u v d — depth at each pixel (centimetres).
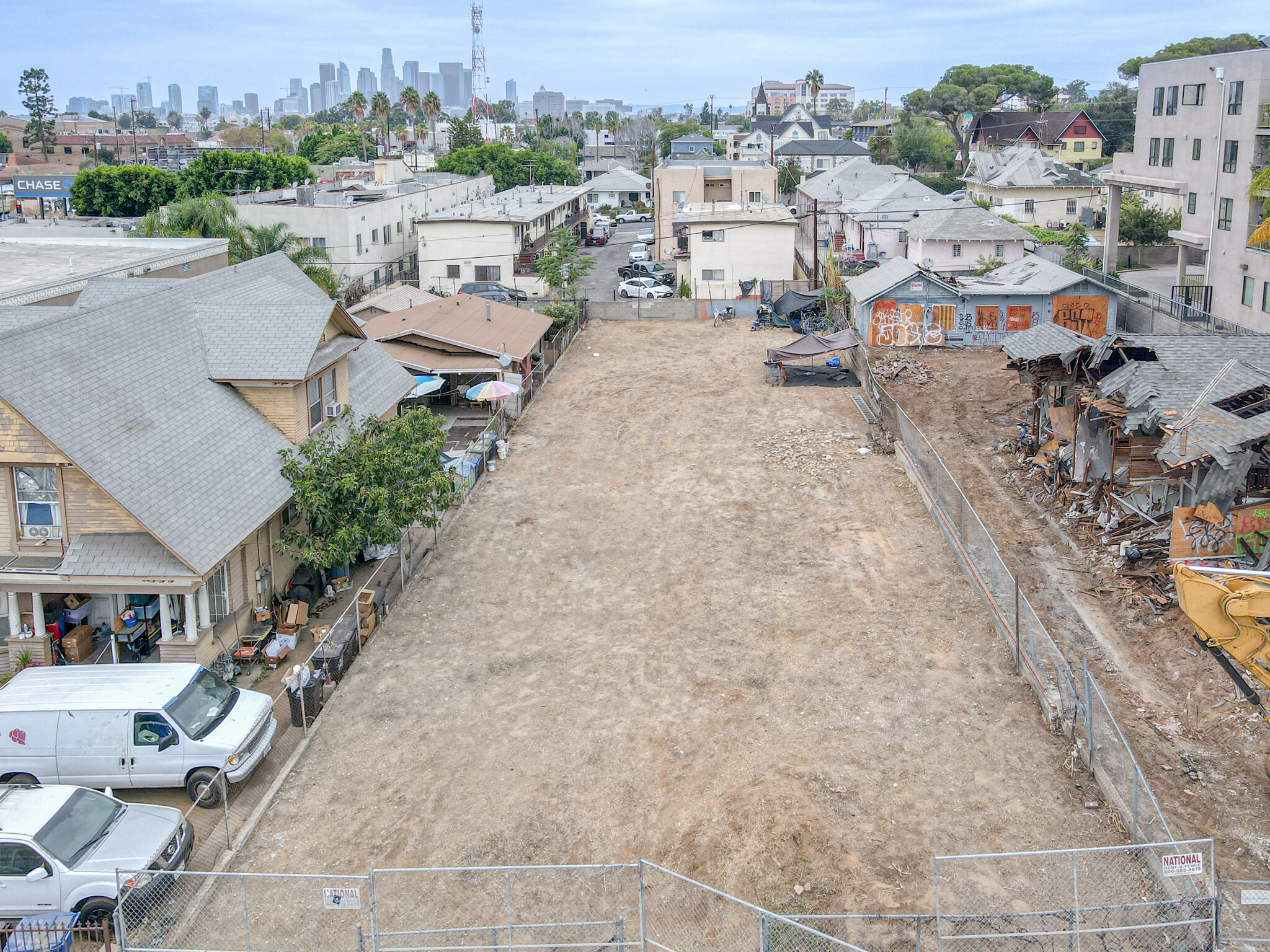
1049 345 3231
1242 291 4669
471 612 2522
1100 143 12494
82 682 1833
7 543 2119
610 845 1639
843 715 1994
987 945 1376
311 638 2403
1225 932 1386
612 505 3244
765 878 1520
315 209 6912
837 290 5997
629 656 2277
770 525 3030
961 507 2775
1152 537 2538
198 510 2122
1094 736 1852
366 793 1803
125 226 7488
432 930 1367
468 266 7356
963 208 6788
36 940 1359
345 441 2744
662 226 8781
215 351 2591
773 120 19812
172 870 1518
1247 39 13800
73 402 2084
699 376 4900
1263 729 1839
